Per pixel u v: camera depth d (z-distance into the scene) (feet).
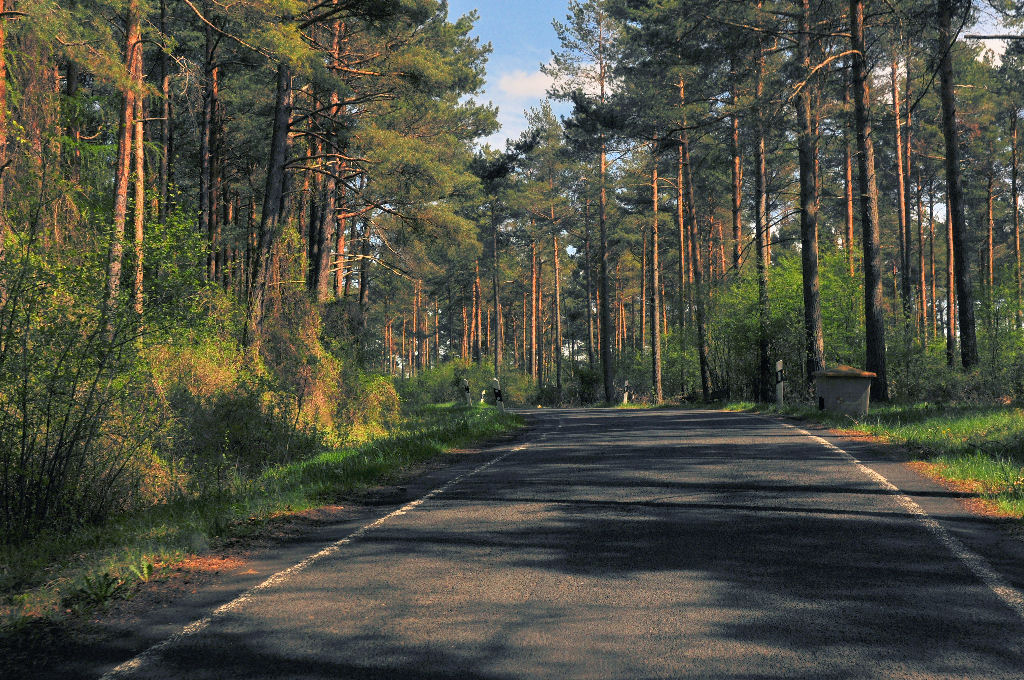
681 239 150.30
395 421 71.00
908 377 89.51
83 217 33.01
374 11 64.44
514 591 16.44
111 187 54.03
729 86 101.65
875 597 15.51
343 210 104.53
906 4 68.03
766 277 96.68
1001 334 89.51
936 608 14.76
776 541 20.34
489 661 12.50
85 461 28.22
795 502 25.41
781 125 78.59
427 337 323.98
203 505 28.22
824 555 18.85
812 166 83.30
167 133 85.97
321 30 82.99
